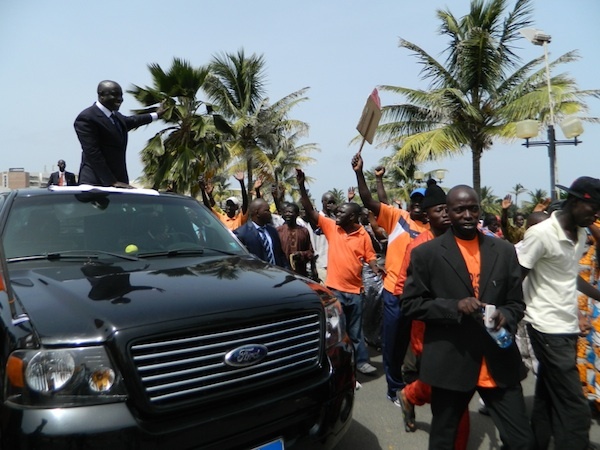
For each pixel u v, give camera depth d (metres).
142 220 3.50
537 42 11.86
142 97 13.56
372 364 5.85
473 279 2.71
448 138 17.86
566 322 3.05
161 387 2.09
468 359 2.62
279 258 5.66
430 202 3.66
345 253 5.20
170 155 13.81
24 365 1.98
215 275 2.78
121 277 2.61
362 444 3.67
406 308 2.76
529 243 3.06
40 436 1.87
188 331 2.18
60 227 3.21
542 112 16.45
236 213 7.02
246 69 25.62
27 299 2.30
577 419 2.96
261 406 2.30
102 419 1.94
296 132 27.92
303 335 2.59
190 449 2.07
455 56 18.38
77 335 2.04
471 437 3.80
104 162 4.74
